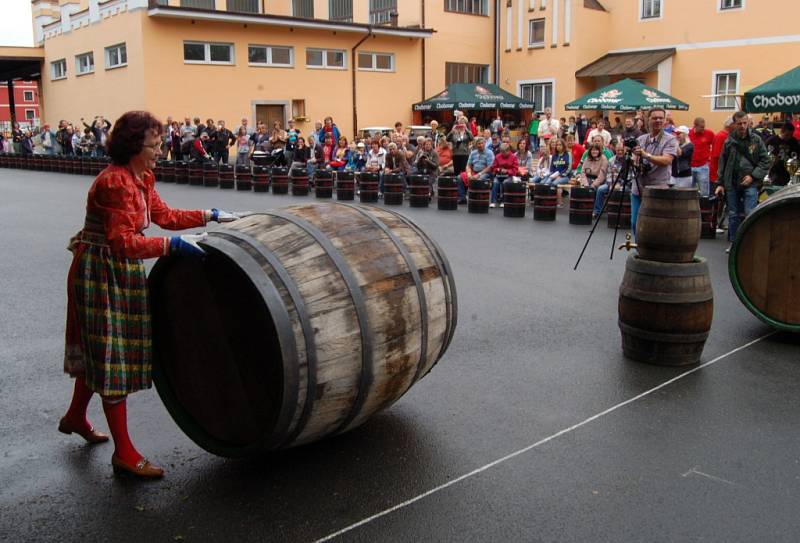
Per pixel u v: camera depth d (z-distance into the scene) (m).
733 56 27.08
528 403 4.73
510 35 32.88
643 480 3.73
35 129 35.06
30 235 11.83
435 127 19.91
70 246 3.68
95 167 25.75
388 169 17.03
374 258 3.73
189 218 3.96
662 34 29.08
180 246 3.42
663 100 24.22
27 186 21.42
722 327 6.39
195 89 25.97
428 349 3.94
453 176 15.71
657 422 4.43
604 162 12.99
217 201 16.91
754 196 10.04
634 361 5.52
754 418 4.48
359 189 16.61
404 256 3.86
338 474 3.81
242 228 3.76
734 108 27.17
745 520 3.37
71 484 3.72
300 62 28.16
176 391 3.89
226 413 3.71
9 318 6.88
